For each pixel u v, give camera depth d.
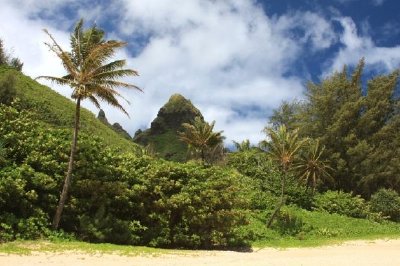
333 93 62.19
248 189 44.69
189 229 28.66
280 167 50.66
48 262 17.94
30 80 60.88
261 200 43.12
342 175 59.00
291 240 34.69
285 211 40.78
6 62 65.12
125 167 28.52
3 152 24.11
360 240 36.03
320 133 61.19
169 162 30.61
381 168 58.78
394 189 60.44
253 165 53.03
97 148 28.44
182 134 52.84
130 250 22.78
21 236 22.61
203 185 28.95
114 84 24.09
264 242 32.78
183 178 29.39
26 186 24.52
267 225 37.25
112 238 25.64
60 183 25.86
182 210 28.31
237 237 30.98
